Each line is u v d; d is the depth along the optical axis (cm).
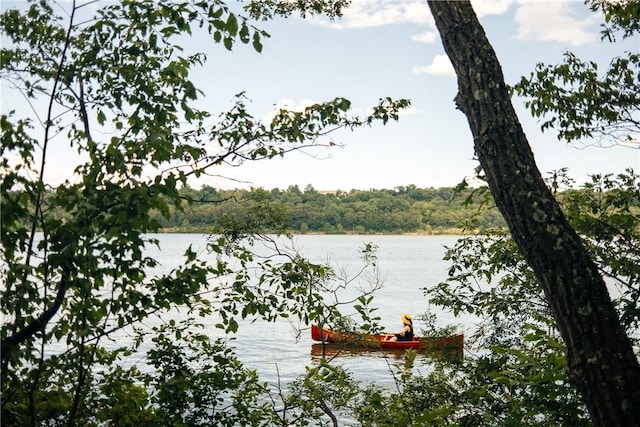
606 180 590
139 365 1280
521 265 680
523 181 323
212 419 521
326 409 543
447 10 345
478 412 543
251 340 2303
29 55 428
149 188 335
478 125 337
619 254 576
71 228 324
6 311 353
